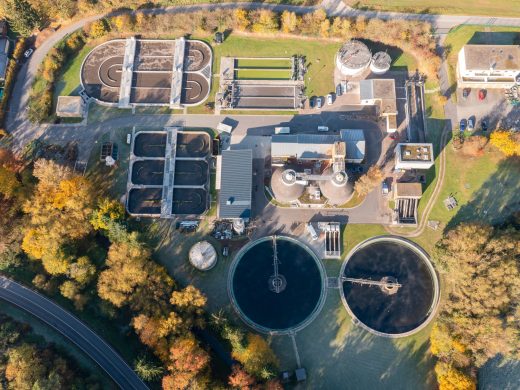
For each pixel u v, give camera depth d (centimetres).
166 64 13050
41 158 11856
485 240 10438
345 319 11038
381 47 13012
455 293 10538
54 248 10769
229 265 11456
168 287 10794
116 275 10712
